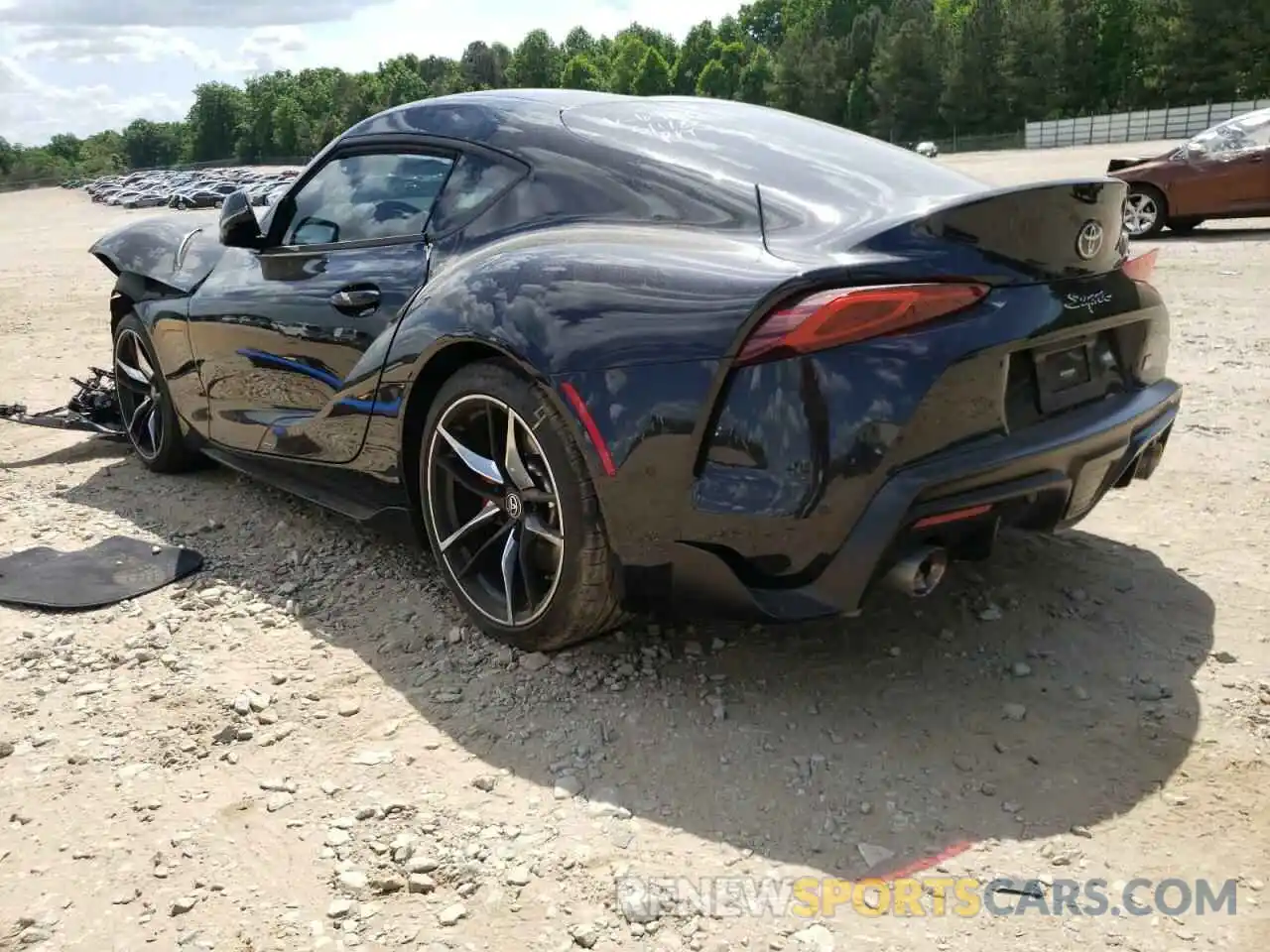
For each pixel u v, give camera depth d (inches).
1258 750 93.7
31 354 303.0
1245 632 114.0
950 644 113.4
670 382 93.8
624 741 98.3
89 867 84.0
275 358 140.5
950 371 88.0
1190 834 83.8
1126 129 2495.1
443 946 74.8
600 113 123.4
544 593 109.0
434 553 119.8
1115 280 104.0
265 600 130.0
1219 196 451.5
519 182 118.0
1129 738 96.3
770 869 81.5
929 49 3489.2
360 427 127.0
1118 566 130.8
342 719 103.8
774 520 91.0
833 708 102.3
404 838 85.7
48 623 125.3
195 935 76.4
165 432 173.5
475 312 107.3
